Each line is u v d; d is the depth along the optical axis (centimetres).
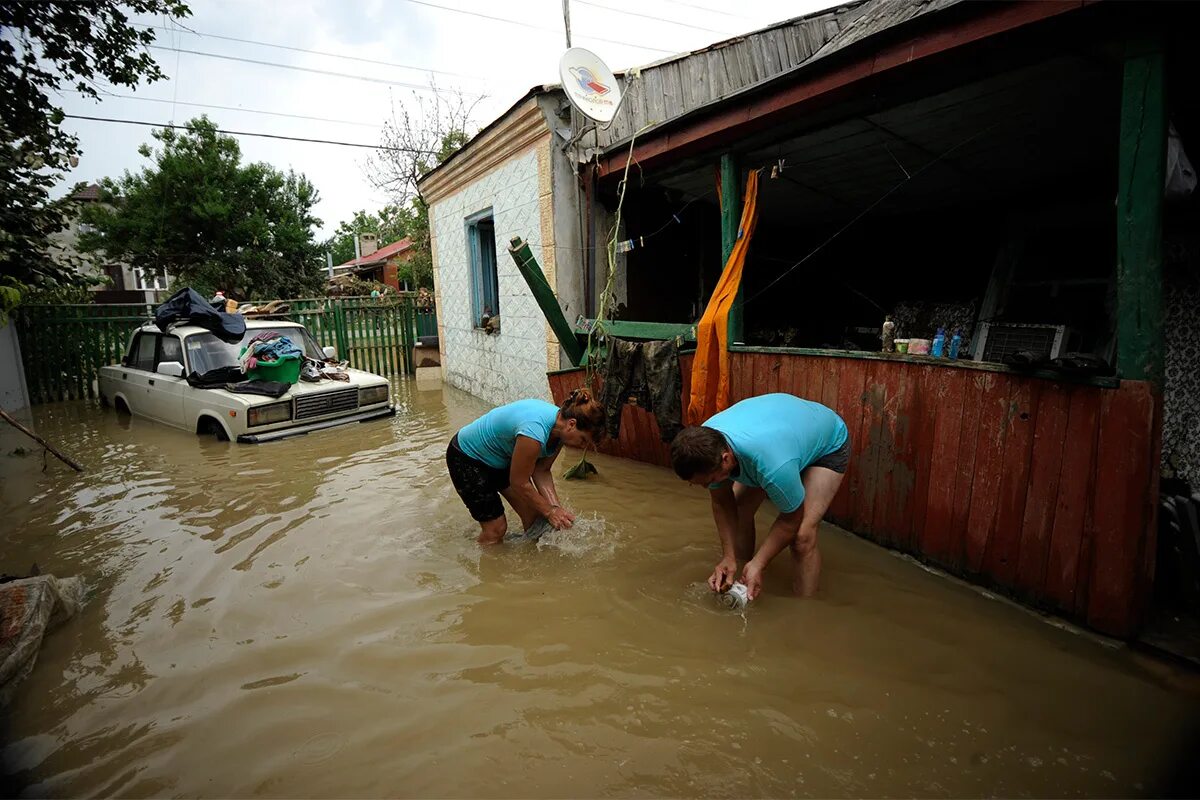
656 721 233
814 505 311
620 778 206
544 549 394
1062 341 476
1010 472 309
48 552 418
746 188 529
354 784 207
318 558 392
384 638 295
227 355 790
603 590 337
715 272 816
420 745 224
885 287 802
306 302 1312
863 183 613
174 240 2161
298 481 561
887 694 246
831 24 908
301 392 739
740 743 221
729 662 269
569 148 708
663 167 592
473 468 383
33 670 278
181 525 462
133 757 222
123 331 1128
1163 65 250
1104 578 272
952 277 721
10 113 748
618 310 748
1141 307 255
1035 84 364
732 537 323
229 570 378
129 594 352
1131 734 221
